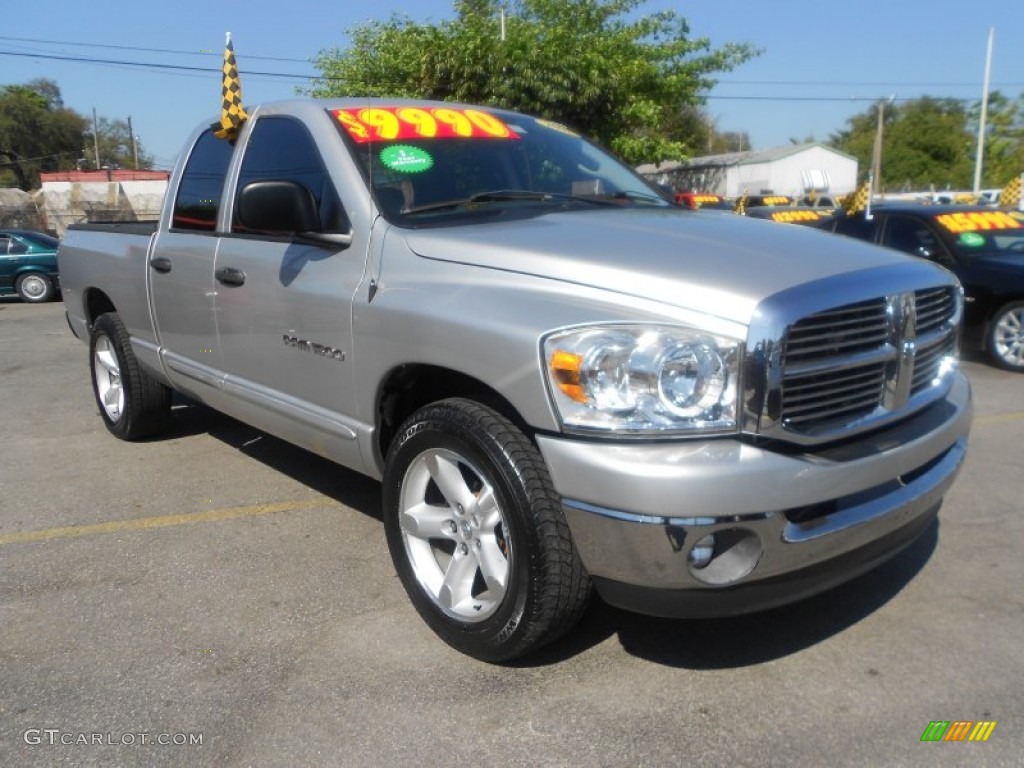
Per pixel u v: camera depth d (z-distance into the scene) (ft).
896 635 10.85
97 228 19.80
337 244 11.84
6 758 8.91
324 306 11.80
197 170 15.80
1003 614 11.31
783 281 8.87
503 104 55.62
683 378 8.47
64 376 28.40
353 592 12.26
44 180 140.87
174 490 16.47
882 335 9.52
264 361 13.42
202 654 10.78
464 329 9.70
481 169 12.90
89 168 223.92
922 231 29.19
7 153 218.59
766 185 156.15
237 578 12.76
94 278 19.16
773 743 8.87
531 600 9.36
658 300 8.82
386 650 10.76
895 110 198.08
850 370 9.22
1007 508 14.85
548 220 11.38
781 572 8.84
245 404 14.26
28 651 10.93
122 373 18.60
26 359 32.27
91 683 10.21
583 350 8.69
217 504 15.69
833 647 10.62
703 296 8.68
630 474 8.38
